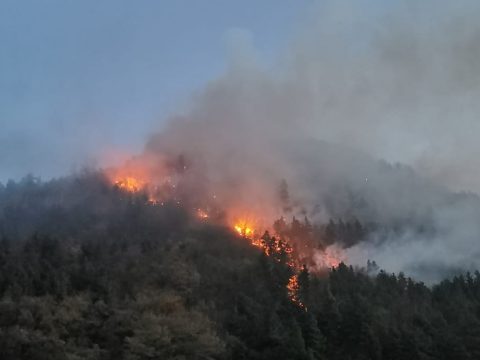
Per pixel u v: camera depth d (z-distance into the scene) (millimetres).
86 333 82125
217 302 103250
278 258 130500
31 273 93062
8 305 79750
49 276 92312
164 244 126875
